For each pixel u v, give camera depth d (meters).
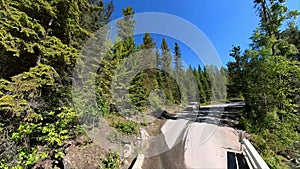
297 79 9.23
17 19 3.62
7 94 3.43
